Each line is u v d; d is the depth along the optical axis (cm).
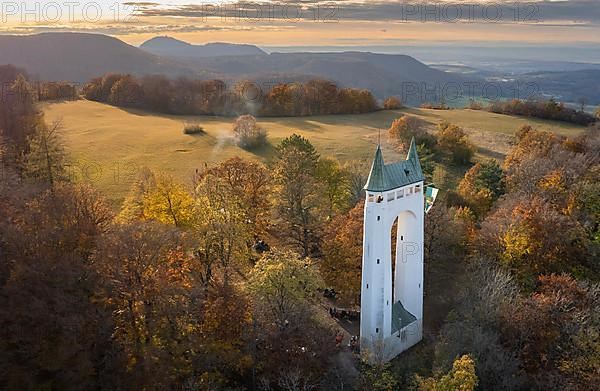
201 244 6612
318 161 10275
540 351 5903
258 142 13338
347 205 9562
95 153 12544
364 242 6003
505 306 6244
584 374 5328
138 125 15262
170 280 5712
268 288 5991
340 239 7431
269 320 5938
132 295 5375
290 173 9094
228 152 12888
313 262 7725
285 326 5906
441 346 5966
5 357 4975
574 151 12338
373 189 5775
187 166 11856
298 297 6006
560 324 6050
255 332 5738
